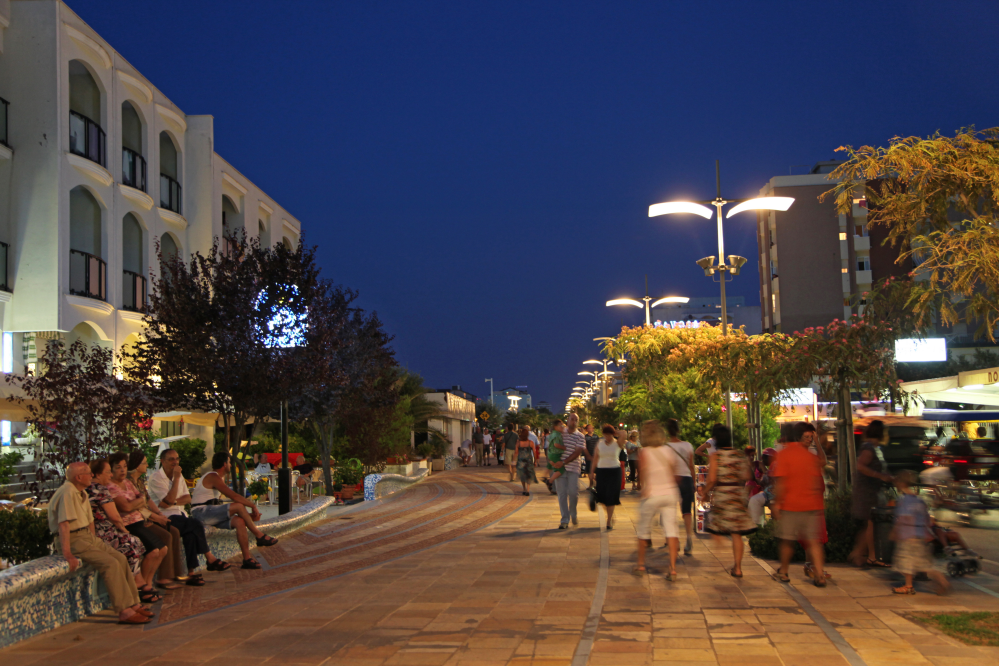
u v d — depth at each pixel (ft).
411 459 112.06
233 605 27.58
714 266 66.23
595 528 46.19
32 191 61.41
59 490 25.57
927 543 26.63
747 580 29.43
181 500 33.53
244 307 47.96
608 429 44.93
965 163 25.46
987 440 65.26
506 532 45.55
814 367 41.29
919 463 62.90
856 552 31.65
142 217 74.28
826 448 54.13
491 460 166.71
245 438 91.04
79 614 25.98
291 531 47.67
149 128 76.43
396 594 28.50
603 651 20.54
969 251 24.99
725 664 19.17
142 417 43.70
